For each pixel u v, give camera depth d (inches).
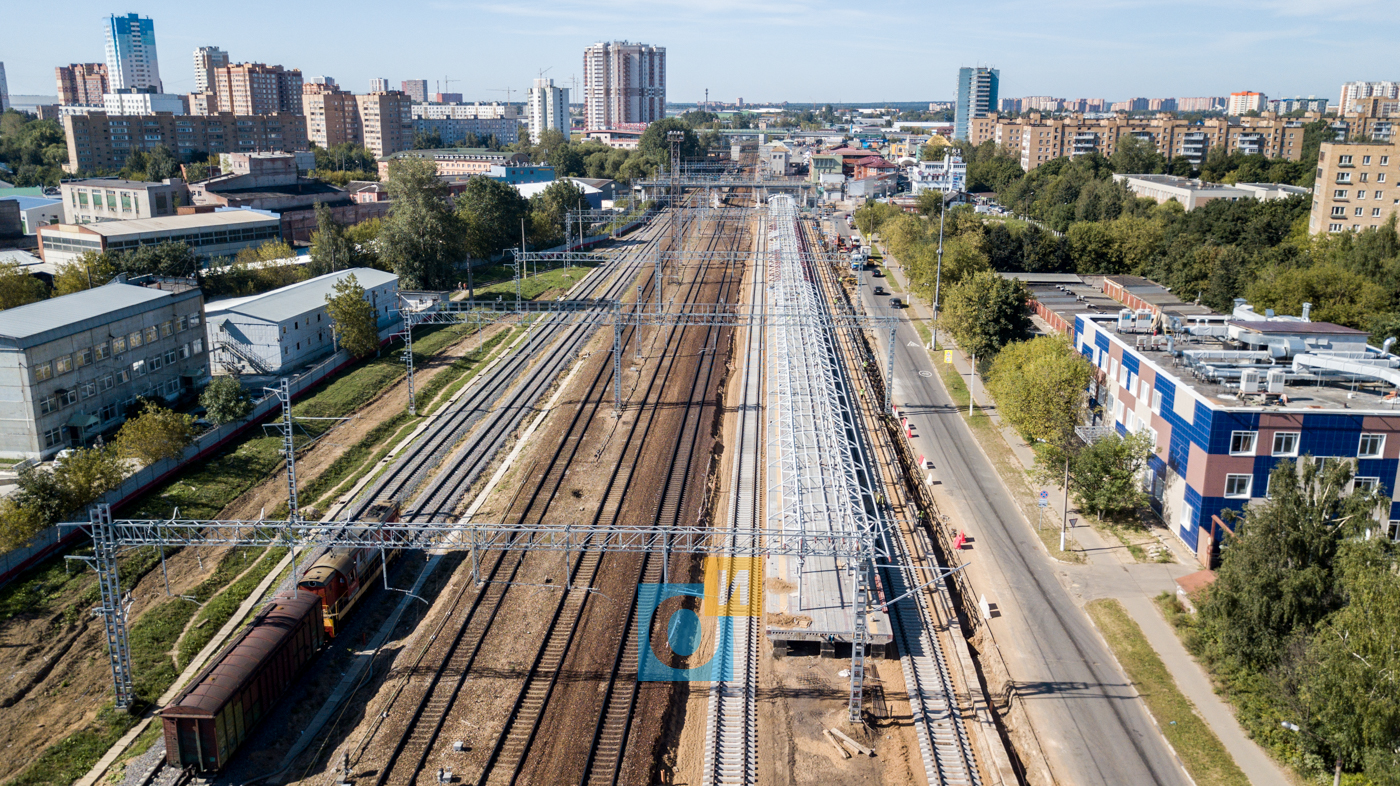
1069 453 2461.9
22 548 2074.3
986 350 3646.7
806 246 6727.4
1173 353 2559.1
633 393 3528.5
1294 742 1550.2
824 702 1721.2
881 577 2127.2
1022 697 1722.4
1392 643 1317.7
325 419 3129.9
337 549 1990.7
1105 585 2108.8
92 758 1574.8
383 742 1587.1
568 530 1680.6
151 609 2000.5
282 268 4714.6
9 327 2647.6
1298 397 2219.5
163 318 3166.8
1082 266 5300.2
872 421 3186.5
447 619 1964.8
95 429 2829.7
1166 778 1517.0
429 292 4854.8
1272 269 4281.5
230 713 1528.1
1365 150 5123.0
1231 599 1651.1
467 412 3265.3
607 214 7746.1
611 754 1566.2
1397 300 3882.9
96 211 6156.5
